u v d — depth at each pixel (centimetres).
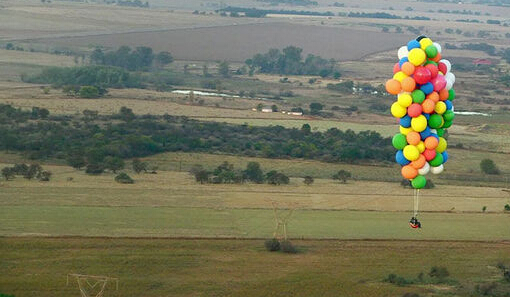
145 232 13100
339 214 14725
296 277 11231
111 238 12694
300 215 14550
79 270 11262
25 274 11038
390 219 14500
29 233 12781
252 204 15250
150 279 11006
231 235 13125
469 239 13400
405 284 11088
